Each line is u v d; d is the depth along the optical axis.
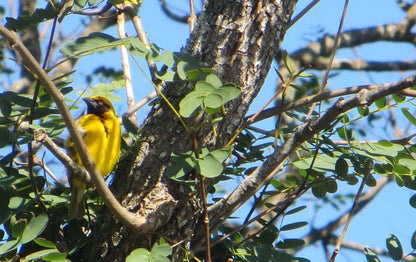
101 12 9.66
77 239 9.49
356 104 8.37
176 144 8.91
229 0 9.16
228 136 8.98
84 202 9.64
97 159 10.93
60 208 9.73
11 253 8.57
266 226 9.63
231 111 8.93
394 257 9.16
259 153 10.29
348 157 9.45
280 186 10.18
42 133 7.69
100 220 9.15
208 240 8.15
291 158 10.29
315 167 9.41
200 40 9.13
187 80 8.28
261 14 9.14
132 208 8.80
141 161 8.98
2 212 9.02
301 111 10.36
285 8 9.34
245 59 9.03
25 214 9.40
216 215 9.08
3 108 9.12
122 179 9.06
